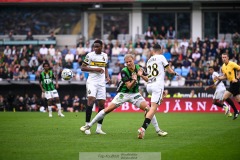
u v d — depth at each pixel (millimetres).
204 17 57156
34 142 19453
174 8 56969
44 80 35219
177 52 51031
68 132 23203
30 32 55500
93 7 57000
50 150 17359
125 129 24828
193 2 55688
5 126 26469
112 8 57312
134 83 20562
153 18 57312
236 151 17312
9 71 49500
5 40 55375
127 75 20844
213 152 17078
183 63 49375
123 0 55344
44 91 35594
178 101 44094
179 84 46406
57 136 21484
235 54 50656
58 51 51969
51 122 29422
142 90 45344
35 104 46812
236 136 21719
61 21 57812
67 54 51312
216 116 36344
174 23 57281
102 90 22984
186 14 57219
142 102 21281
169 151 17219
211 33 57375
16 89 50812
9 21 57781
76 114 38312
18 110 46812
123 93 21234
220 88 36062
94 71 22547
